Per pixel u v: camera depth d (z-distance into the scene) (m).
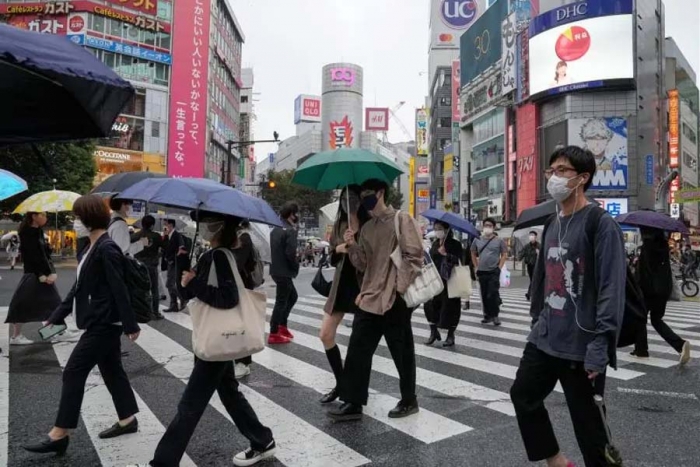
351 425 4.39
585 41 40.31
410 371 4.61
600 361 2.63
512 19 47.22
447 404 4.98
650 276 6.85
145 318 3.96
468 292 7.75
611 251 2.72
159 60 47.25
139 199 3.44
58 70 2.31
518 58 46.06
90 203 3.80
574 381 2.86
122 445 3.91
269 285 19.69
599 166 40.06
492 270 10.02
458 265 7.79
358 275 4.76
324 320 4.91
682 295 17.81
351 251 4.59
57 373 5.94
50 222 32.38
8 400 4.97
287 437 4.11
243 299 3.40
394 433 4.21
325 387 5.54
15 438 4.04
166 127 47.84
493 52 51.47
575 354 2.80
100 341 3.80
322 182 4.88
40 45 2.38
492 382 5.79
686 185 63.62
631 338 3.44
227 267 3.37
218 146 59.44
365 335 4.51
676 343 6.74
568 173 2.94
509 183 48.00
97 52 44.03
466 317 11.23
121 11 44.97
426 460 3.69
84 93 2.45
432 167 80.75
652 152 41.62
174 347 7.46
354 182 4.82
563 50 41.28
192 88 49.06
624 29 39.62
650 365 6.70
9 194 7.32
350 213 4.64
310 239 46.81
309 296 15.95
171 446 3.21
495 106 50.53
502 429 4.31
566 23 41.22
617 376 6.13
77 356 3.76
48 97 2.67
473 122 56.97
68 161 28.27
